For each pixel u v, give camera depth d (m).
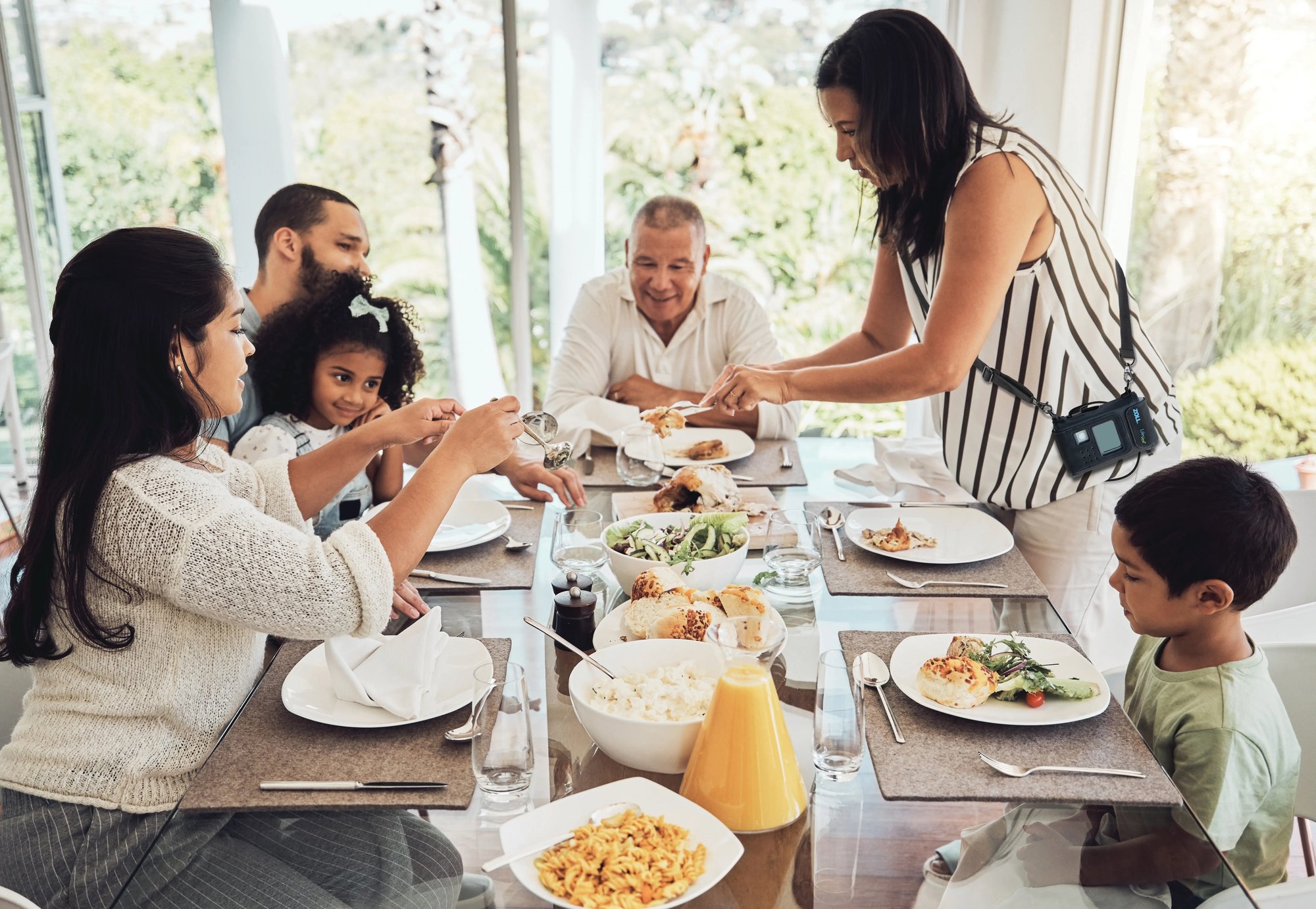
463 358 3.53
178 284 1.11
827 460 2.13
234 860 0.93
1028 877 0.90
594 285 2.58
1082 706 1.14
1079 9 2.74
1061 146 2.86
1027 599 1.44
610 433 2.14
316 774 1.04
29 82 3.39
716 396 1.78
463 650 1.29
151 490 1.09
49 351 3.68
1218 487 1.29
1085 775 1.03
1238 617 1.33
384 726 1.12
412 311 2.08
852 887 0.89
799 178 3.33
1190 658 1.36
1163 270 2.95
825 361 2.11
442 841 0.95
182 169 3.47
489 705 0.99
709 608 1.27
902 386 1.64
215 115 3.40
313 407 1.95
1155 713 1.32
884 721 1.13
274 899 0.89
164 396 1.12
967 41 2.96
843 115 1.63
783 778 0.96
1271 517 1.28
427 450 2.21
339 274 1.97
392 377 2.00
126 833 1.10
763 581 1.51
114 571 1.10
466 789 1.02
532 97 3.26
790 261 3.41
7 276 3.62
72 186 3.49
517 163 3.29
